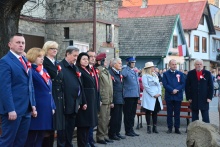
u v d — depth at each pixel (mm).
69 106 7773
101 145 9875
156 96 11781
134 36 34156
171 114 12094
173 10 42500
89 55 9055
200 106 11297
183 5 42625
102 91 9883
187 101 12742
